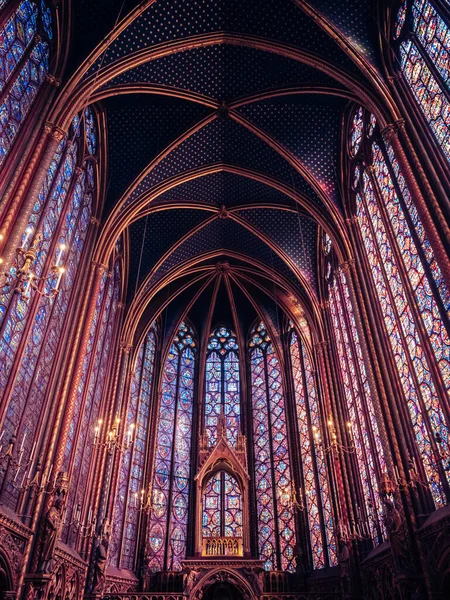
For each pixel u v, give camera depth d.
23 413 11.91
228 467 22.05
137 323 23.16
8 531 10.46
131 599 17.52
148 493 22.66
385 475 13.12
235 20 16.12
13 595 10.72
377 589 14.48
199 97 18.09
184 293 28.09
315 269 23.42
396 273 14.58
